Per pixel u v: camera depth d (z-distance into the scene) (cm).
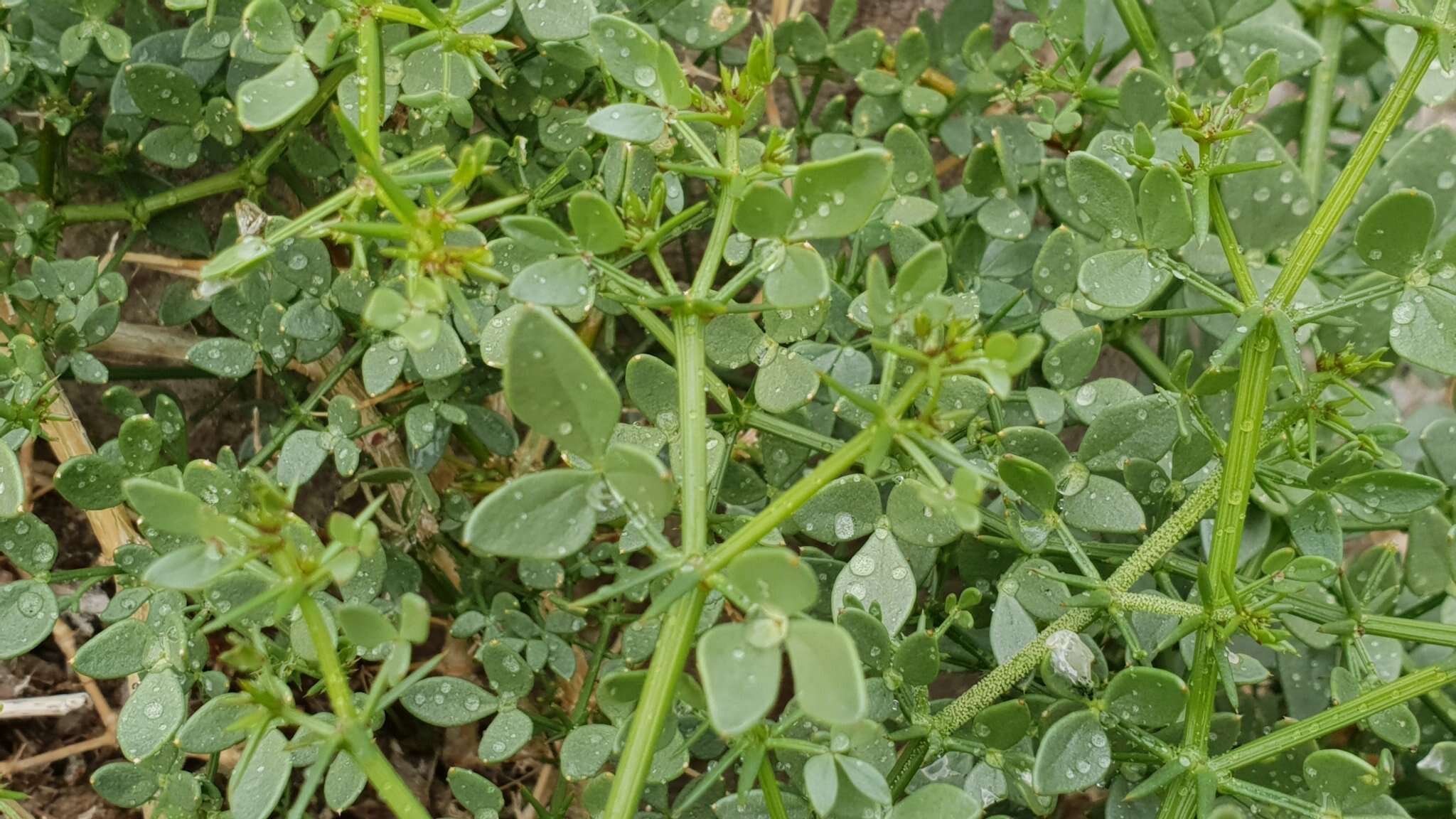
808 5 40
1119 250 23
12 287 27
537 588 29
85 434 28
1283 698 30
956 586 31
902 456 26
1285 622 27
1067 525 26
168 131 27
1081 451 25
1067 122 29
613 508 19
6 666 33
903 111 31
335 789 23
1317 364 23
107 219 28
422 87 24
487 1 22
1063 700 24
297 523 20
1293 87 40
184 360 33
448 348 24
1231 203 27
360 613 19
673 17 28
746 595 19
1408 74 22
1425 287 22
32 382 25
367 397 30
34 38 27
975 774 23
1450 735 28
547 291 20
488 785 24
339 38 21
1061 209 27
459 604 30
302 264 26
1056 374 26
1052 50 38
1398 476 23
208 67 28
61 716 33
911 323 20
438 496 30
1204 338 32
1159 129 27
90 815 33
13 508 23
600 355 33
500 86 28
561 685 32
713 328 23
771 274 20
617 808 20
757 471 30
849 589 23
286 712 20
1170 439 25
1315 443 26
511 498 19
